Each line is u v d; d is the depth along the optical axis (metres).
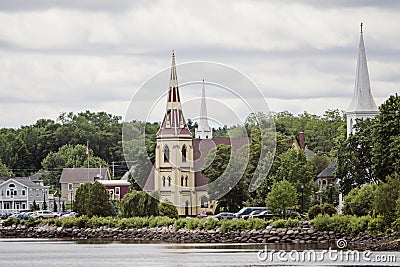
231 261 92.00
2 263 97.56
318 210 126.25
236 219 126.94
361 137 142.00
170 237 127.88
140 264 92.25
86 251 110.75
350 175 142.38
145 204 139.62
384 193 108.19
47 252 110.75
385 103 129.62
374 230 108.31
